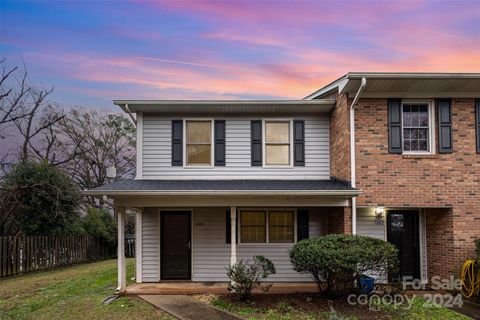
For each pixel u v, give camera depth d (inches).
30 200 682.8
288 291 382.6
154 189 374.9
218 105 436.1
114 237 875.4
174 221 457.4
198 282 439.8
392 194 398.0
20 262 573.3
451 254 395.5
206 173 453.4
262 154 456.1
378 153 401.4
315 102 434.3
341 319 273.0
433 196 398.6
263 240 454.9
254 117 461.4
